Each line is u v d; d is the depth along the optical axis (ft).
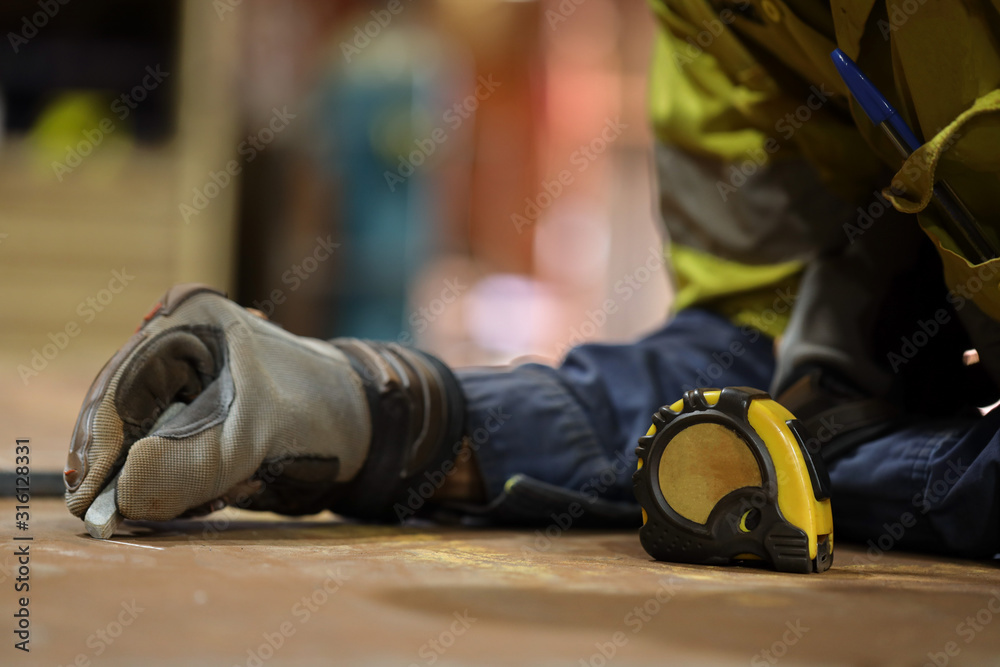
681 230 4.95
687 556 3.11
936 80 3.15
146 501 3.11
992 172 3.17
